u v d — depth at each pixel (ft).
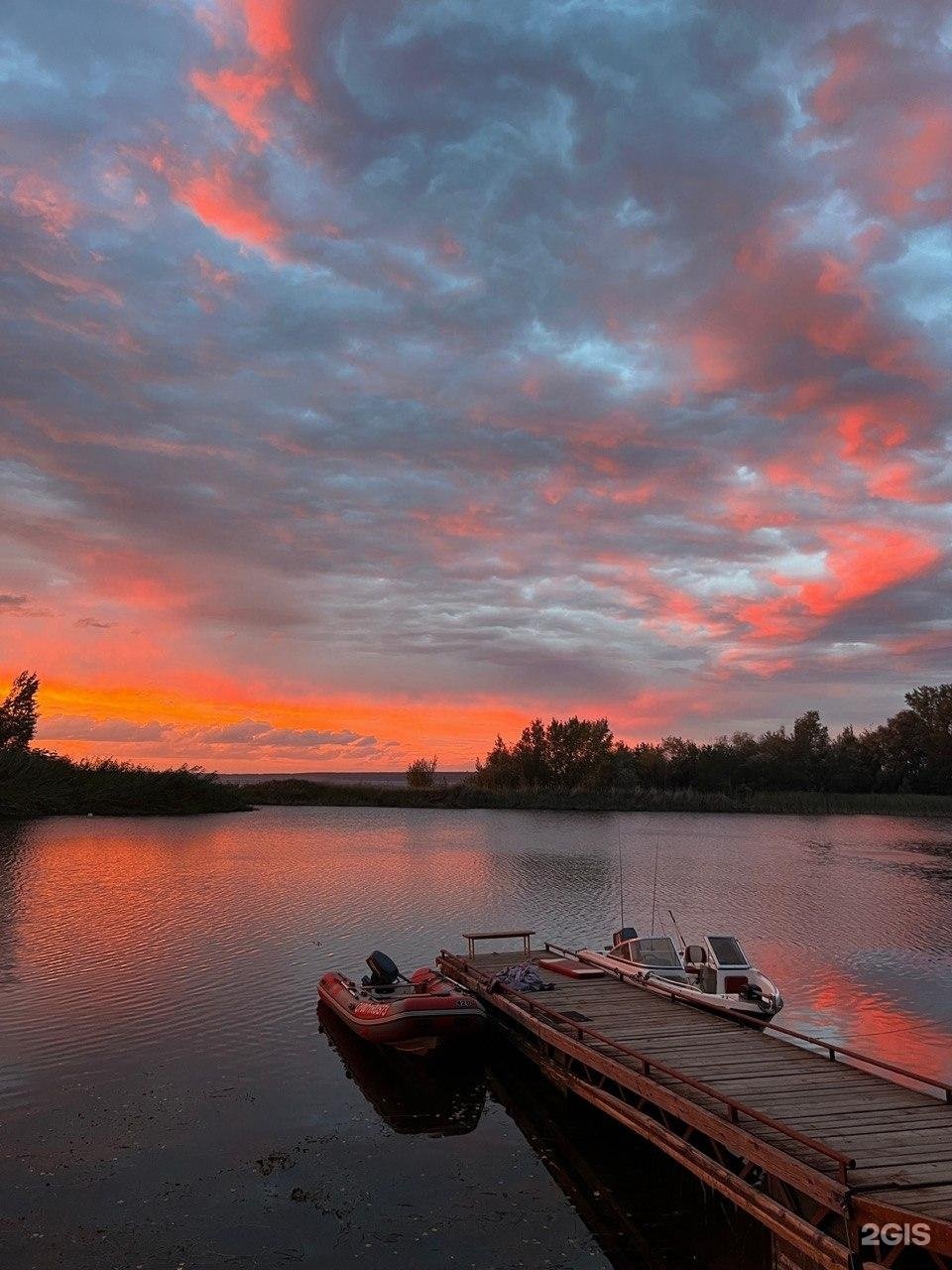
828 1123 31.78
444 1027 48.88
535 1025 47.47
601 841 179.32
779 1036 54.34
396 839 176.76
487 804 285.23
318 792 287.48
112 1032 53.06
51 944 77.05
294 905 98.53
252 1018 56.24
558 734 319.47
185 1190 34.06
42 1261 28.94
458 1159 37.63
